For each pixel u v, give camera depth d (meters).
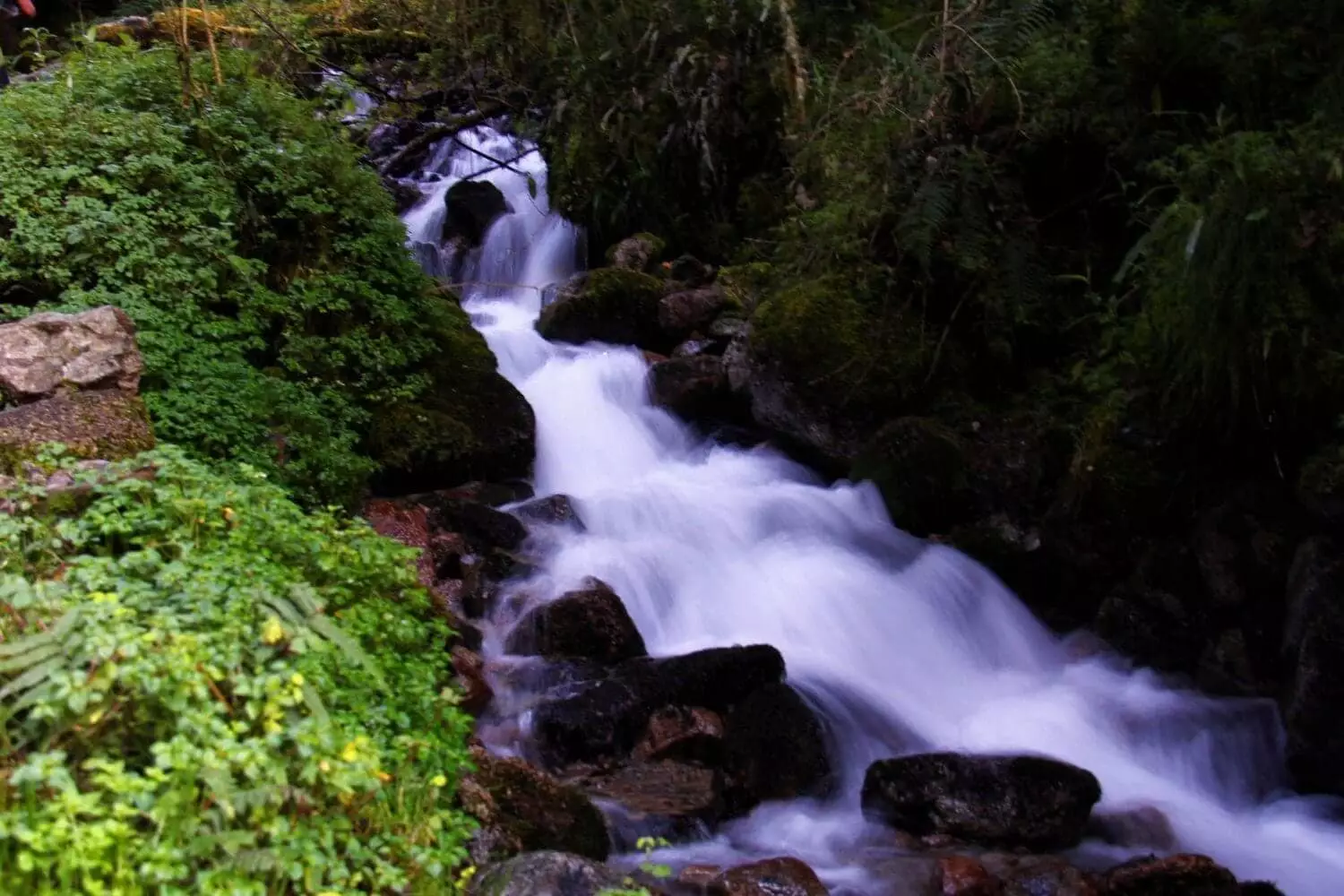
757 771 5.19
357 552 4.53
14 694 3.33
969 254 7.31
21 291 6.34
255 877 3.10
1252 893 4.57
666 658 5.54
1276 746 5.95
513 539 6.48
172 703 3.24
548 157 10.84
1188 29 7.08
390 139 12.30
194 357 6.17
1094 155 7.59
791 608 6.46
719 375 8.34
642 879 4.31
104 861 2.91
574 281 9.47
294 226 7.42
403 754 3.69
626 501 7.09
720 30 9.78
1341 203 5.79
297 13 12.76
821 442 7.69
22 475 4.57
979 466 7.17
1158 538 6.66
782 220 9.40
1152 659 6.48
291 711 3.56
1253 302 5.89
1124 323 6.91
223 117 7.37
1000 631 6.72
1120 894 4.46
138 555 3.84
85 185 6.60
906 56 7.71
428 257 10.54
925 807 4.91
